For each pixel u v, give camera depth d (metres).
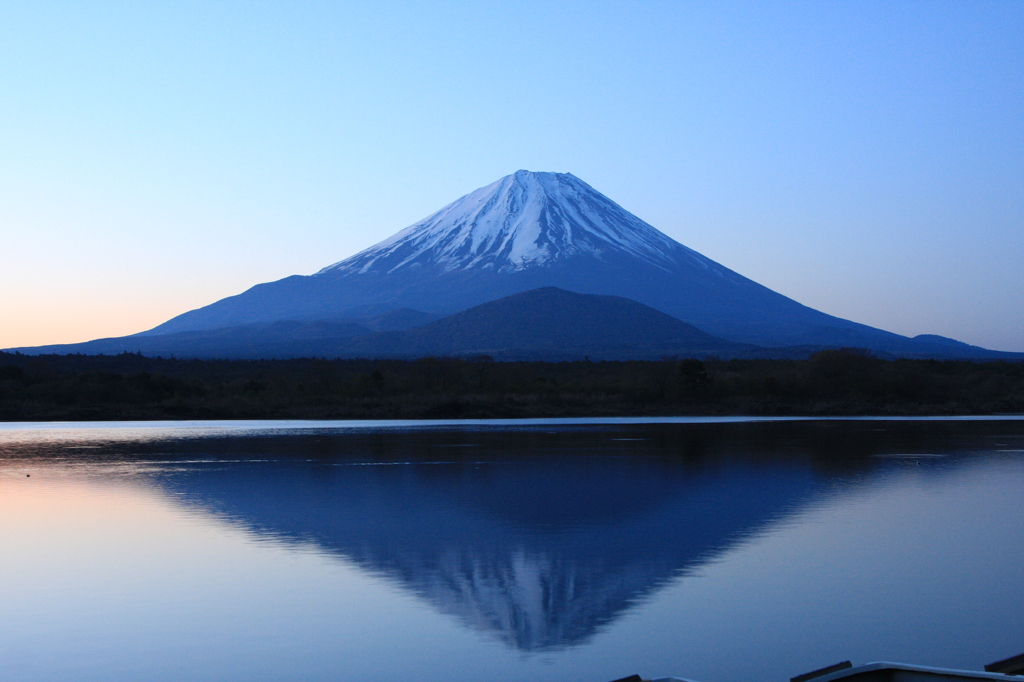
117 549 19.83
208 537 21.12
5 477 31.84
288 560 18.81
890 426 57.03
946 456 38.06
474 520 23.27
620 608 15.40
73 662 12.97
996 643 13.64
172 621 14.77
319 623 14.65
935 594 16.17
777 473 32.44
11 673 12.55
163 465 35.50
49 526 22.47
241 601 15.85
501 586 16.77
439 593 16.34
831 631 14.23
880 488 28.78
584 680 12.29
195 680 12.31
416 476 31.83
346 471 33.34
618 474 32.28
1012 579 17.17
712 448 41.72
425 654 13.27
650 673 12.55
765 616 14.95
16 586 16.81
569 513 24.17
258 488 28.97
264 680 12.31
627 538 20.92
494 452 40.16
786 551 19.48
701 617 14.91
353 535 21.31
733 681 12.23
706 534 21.38
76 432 53.38
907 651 13.33
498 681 12.26
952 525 22.42
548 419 65.50
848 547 19.91
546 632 14.18
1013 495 27.22
